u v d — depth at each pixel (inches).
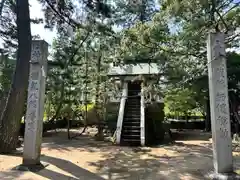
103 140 446.0
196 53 355.3
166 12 321.7
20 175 206.5
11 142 301.0
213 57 210.1
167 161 277.3
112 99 521.3
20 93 305.4
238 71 418.9
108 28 379.6
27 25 312.5
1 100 401.1
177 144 399.9
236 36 333.7
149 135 435.2
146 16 410.3
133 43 349.7
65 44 489.4
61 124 666.2
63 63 484.4
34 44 239.6
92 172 230.4
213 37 212.5
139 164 263.4
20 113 309.3
